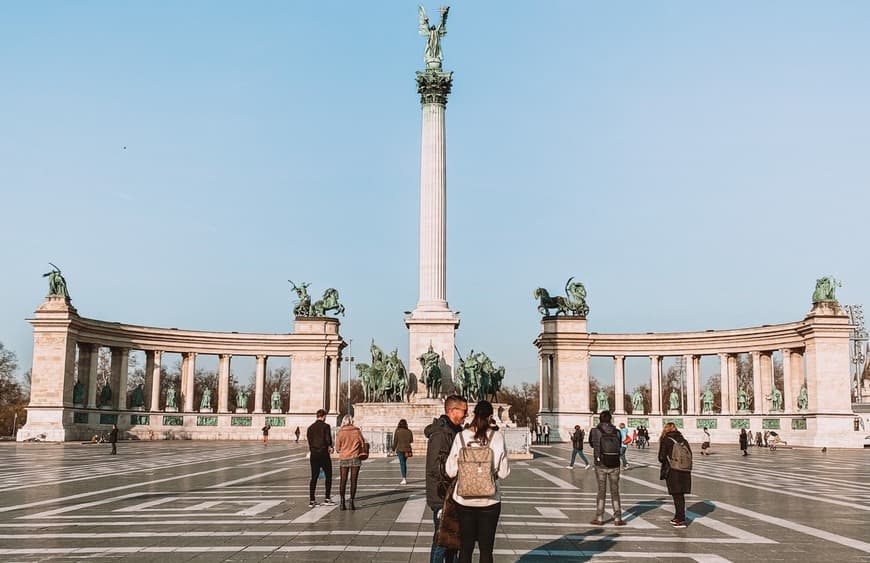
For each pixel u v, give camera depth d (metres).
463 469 12.55
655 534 20.61
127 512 24.19
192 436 107.88
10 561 16.11
